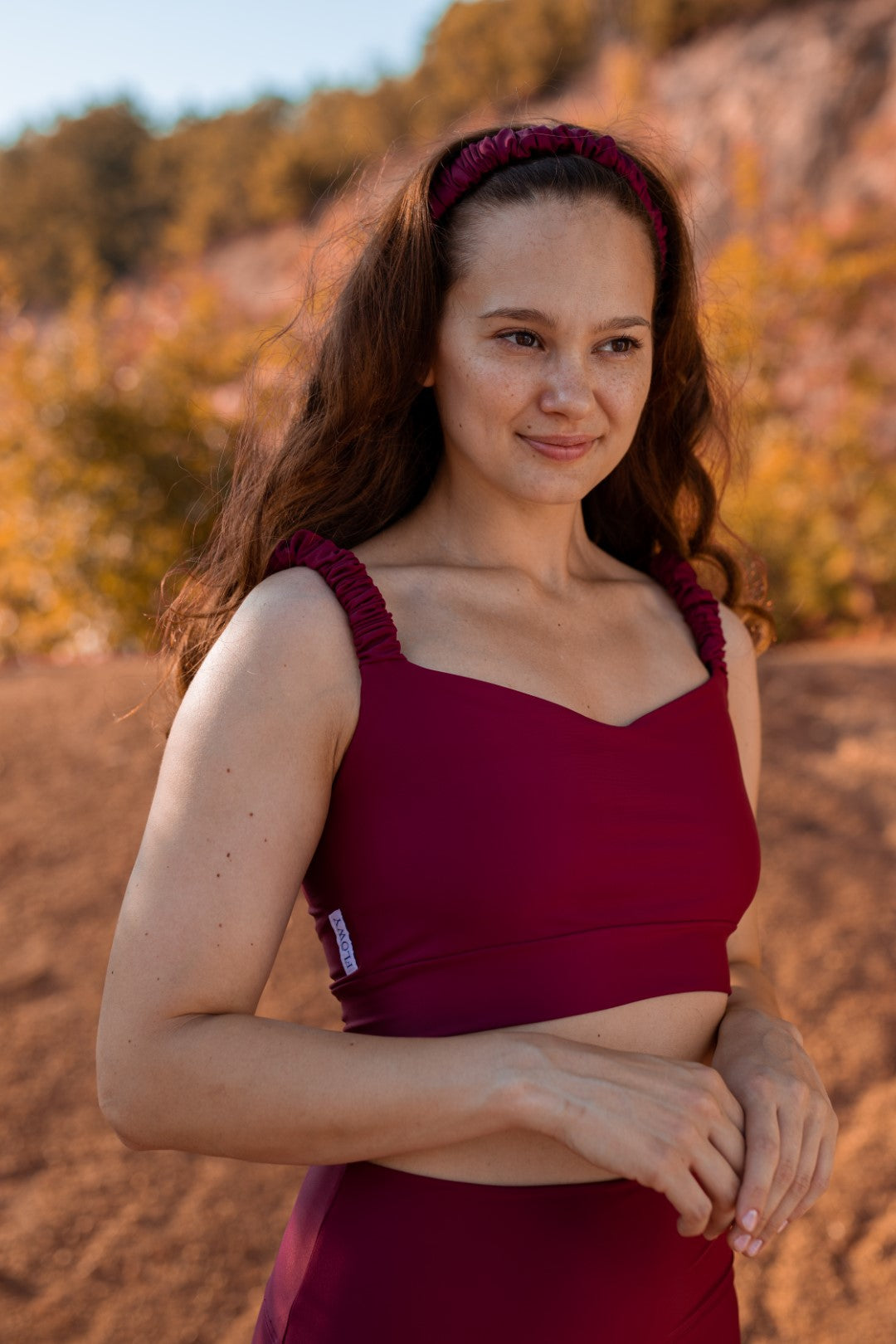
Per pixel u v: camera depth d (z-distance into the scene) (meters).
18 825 3.97
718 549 1.79
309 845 1.20
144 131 31.55
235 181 27.48
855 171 16.88
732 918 1.35
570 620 1.42
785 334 8.84
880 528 8.30
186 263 26.16
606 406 1.27
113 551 6.39
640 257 1.29
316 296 1.58
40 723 4.67
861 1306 2.41
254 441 1.56
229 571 1.49
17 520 6.48
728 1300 1.37
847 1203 2.66
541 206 1.25
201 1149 1.13
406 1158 1.22
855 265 8.91
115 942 1.16
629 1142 1.08
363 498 1.46
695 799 1.33
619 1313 1.23
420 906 1.19
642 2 20.34
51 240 30.14
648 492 1.71
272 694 1.17
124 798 4.13
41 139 32.34
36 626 6.52
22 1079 3.02
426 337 1.32
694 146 17.86
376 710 1.20
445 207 1.29
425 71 24.39
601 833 1.23
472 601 1.34
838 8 18.59
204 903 1.13
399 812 1.20
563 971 1.20
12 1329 2.38
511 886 1.19
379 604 1.23
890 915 3.59
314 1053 1.10
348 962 1.24
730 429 1.78
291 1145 1.10
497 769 1.21
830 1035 3.16
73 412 6.43
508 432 1.28
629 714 1.37
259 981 1.16
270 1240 2.63
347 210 1.61
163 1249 2.59
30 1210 2.68
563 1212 1.21
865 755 4.52
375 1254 1.21
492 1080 1.08
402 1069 1.10
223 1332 2.40
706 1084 1.15
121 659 5.91
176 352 6.66
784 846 3.94
